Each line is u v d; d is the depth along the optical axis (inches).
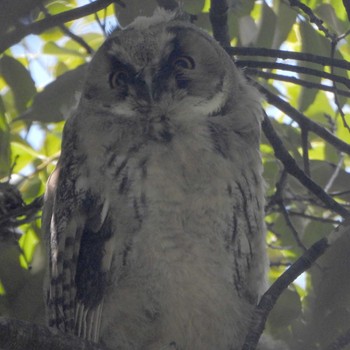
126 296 367.6
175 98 389.4
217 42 414.0
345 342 345.1
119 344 374.3
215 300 369.7
